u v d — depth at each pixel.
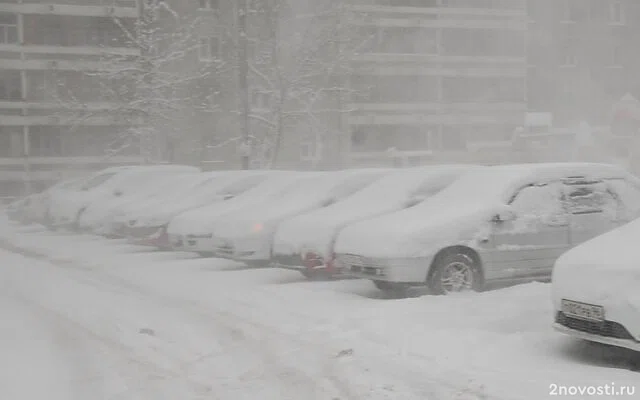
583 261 10.38
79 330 13.01
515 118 77.69
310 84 49.00
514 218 15.35
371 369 9.98
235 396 9.12
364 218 16.91
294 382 9.59
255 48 50.16
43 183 68.62
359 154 71.75
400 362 10.24
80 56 69.06
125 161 69.00
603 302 9.72
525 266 15.37
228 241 19.67
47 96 68.31
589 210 15.92
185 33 60.50
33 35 68.38
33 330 13.04
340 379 9.62
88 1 69.62
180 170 31.58
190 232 21.67
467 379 9.33
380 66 72.38
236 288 17.02
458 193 16.22
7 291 17.56
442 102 75.38
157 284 18.08
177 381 9.81
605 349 10.85
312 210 19.39
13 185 68.50
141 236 25.00
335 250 16.30
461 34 76.44
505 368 9.89
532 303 13.80
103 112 58.81
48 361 10.89
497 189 15.59
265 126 49.06
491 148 73.31
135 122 54.84
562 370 9.78
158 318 13.92
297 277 18.64
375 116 72.88
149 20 54.53
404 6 73.88
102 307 15.20
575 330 10.26
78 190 33.06
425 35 75.00
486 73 76.94
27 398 9.16
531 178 15.73
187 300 15.77
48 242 29.28
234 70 53.66
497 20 77.19
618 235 10.81
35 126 68.62
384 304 14.30
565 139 64.31
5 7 67.38
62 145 69.06
